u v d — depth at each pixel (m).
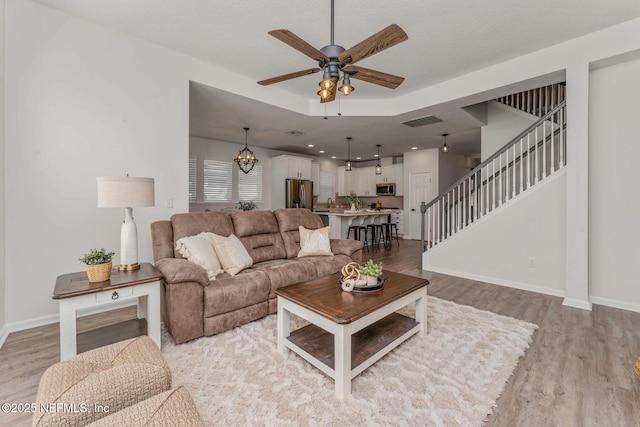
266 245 3.56
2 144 2.36
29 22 2.48
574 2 2.49
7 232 2.41
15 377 1.82
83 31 2.74
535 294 3.53
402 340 2.12
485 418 1.48
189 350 2.13
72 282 1.92
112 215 2.94
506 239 3.90
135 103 3.05
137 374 1.16
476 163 9.82
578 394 1.67
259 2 2.50
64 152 2.66
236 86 3.90
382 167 9.79
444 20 2.73
